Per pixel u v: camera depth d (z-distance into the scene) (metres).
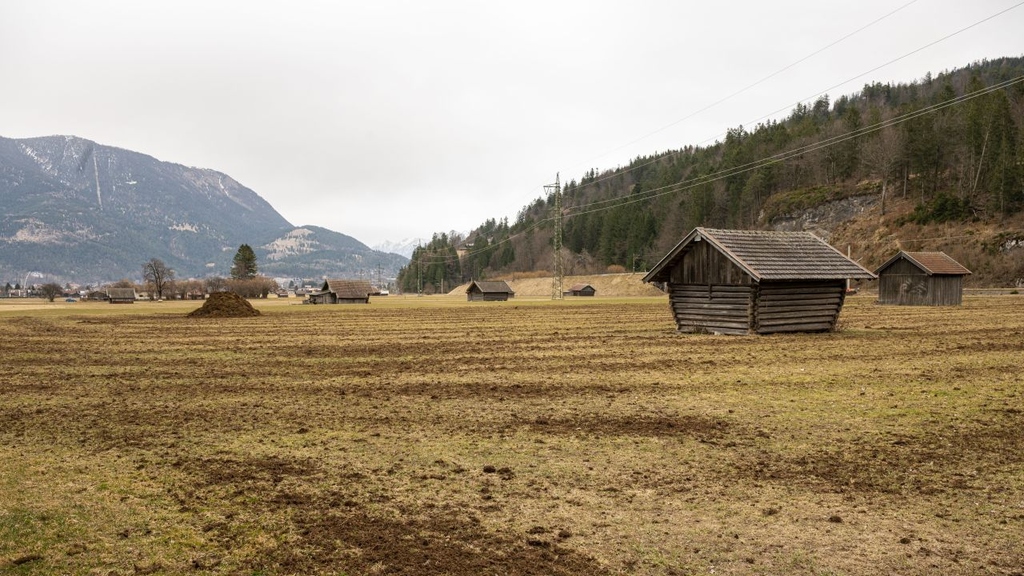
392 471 10.12
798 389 16.41
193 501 8.88
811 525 7.88
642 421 13.27
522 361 22.69
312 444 11.78
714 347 25.55
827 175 156.50
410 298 166.12
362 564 6.98
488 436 12.23
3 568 6.90
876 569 6.78
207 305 57.94
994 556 7.04
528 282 193.75
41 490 9.37
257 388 17.88
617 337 30.66
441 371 20.66
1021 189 110.44
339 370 21.22
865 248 124.94
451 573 6.76
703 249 31.20
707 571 6.76
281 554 7.22
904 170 135.50
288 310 73.06
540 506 8.59
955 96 156.25
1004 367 19.25
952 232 114.06
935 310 49.47
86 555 7.23
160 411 14.86
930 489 8.99
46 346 29.91
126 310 72.88
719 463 10.35
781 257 30.61
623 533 7.71
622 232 199.75
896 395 15.38
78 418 14.17
